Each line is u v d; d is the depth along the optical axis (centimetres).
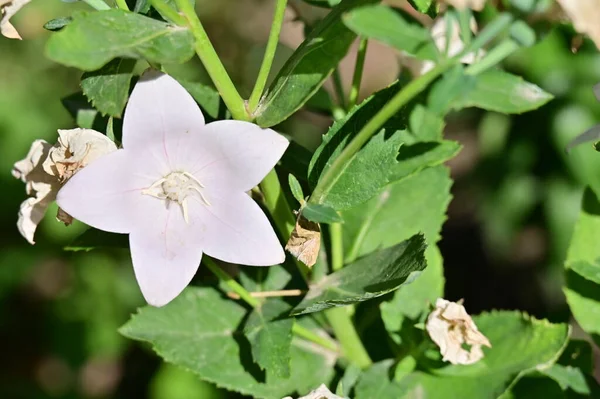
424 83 47
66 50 47
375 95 51
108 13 48
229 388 56
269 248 51
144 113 50
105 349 101
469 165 102
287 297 56
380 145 51
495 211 88
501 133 85
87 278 102
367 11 47
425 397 55
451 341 54
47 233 103
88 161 51
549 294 90
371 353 58
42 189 53
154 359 102
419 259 51
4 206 103
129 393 101
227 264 63
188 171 51
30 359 106
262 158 50
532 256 97
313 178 51
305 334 56
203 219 51
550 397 56
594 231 56
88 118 55
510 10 47
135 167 50
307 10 61
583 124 79
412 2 51
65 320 102
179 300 57
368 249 58
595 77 76
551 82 77
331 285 54
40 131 106
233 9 119
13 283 103
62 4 106
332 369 57
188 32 49
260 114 51
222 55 117
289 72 51
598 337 56
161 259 51
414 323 56
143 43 48
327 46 50
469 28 48
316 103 57
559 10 47
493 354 55
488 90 54
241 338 56
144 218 51
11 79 107
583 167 80
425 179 58
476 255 102
